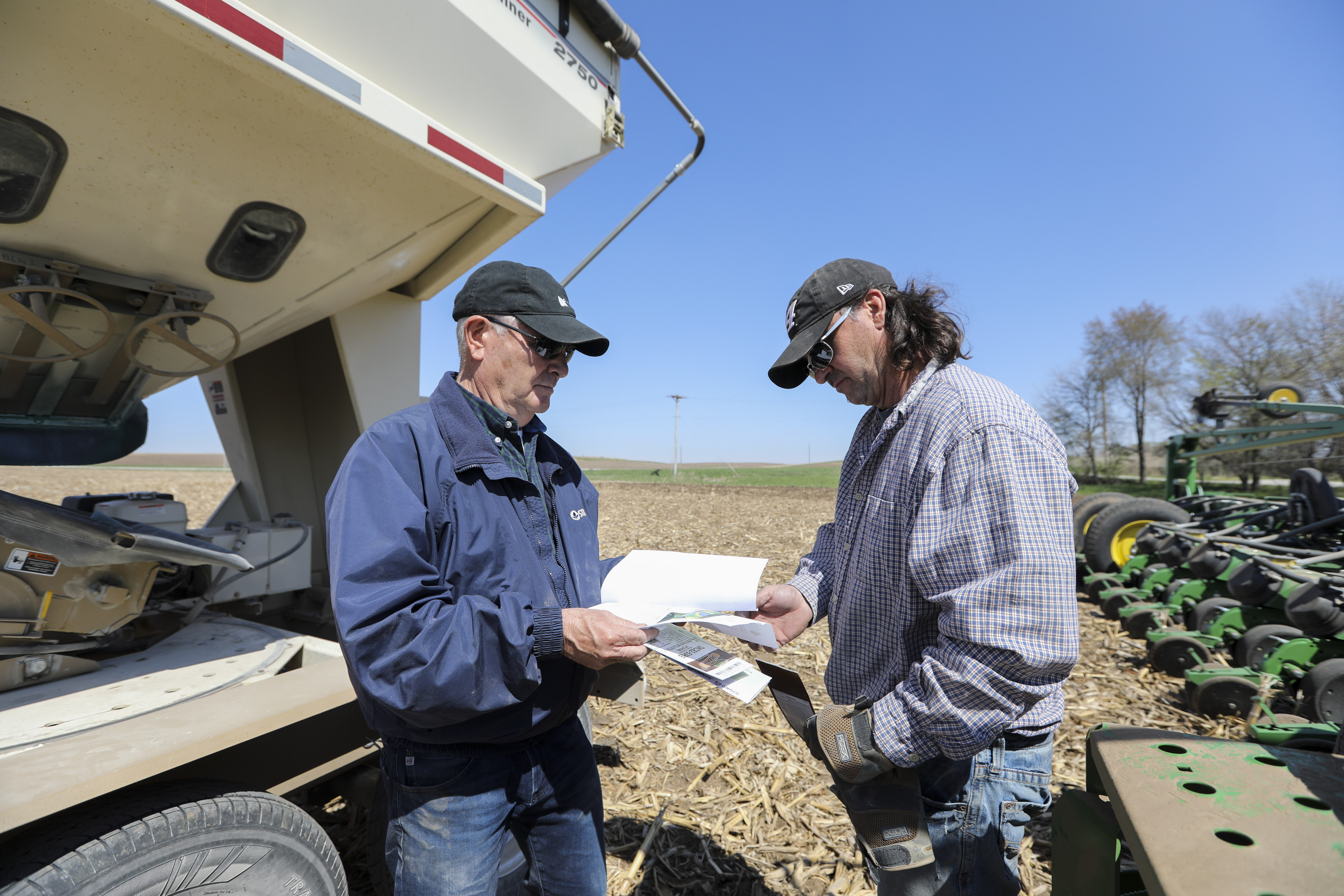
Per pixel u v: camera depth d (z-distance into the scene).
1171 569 6.15
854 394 1.73
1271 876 0.77
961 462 1.37
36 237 1.66
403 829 1.54
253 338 2.51
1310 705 3.83
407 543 1.34
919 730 1.34
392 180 1.96
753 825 2.84
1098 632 5.88
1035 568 1.26
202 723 1.50
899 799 1.43
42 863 1.21
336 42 1.58
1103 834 1.19
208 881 1.38
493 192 2.06
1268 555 5.21
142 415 2.65
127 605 1.88
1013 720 1.29
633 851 2.66
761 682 1.45
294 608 3.18
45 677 1.75
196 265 1.96
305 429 3.18
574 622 1.37
